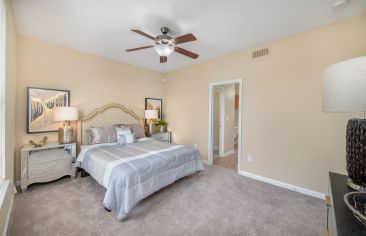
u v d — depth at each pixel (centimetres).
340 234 63
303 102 268
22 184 249
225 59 368
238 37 283
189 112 452
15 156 271
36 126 294
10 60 201
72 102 340
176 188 276
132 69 443
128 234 172
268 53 304
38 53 297
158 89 507
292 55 277
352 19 226
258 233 177
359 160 89
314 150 258
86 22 239
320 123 253
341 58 235
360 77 71
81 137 343
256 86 320
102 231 175
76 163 295
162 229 180
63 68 326
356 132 91
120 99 419
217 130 555
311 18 228
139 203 228
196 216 203
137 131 402
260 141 315
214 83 391
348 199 83
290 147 281
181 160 280
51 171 275
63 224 184
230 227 186
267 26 248
